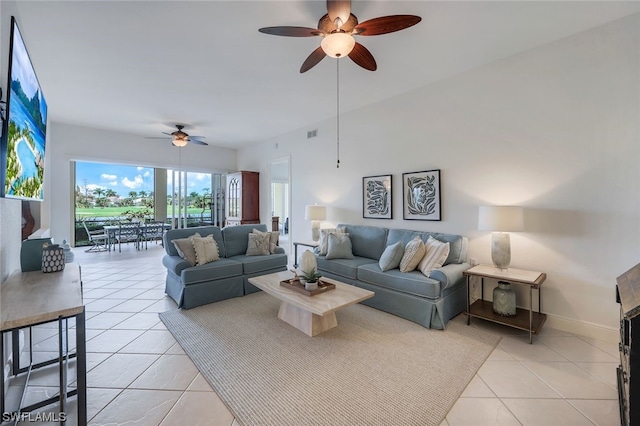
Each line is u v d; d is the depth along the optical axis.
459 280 3.00
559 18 2.38
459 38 2.67
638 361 1.21
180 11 2.24
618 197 2.44
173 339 2.54
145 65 3.15
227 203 7.58
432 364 2.17
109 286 4.15
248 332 2.68
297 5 2.18
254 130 5.99
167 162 7.07
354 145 4.68
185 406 1.72
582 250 2.62
